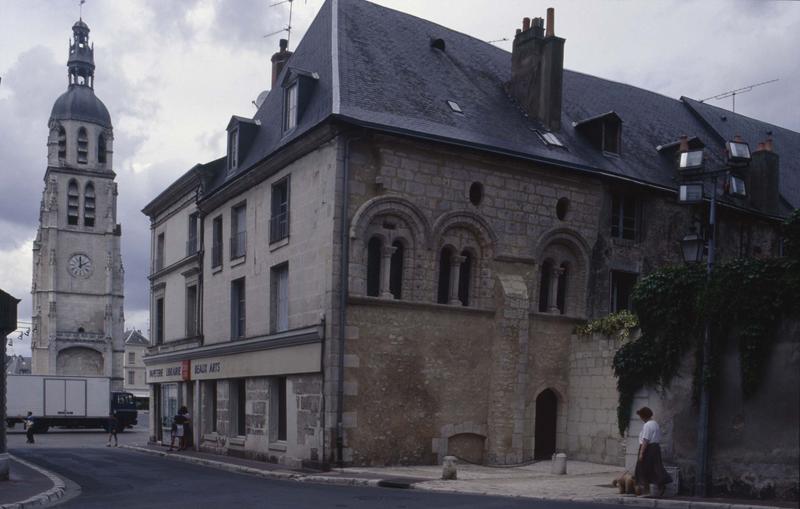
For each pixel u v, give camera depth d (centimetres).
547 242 2122
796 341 1163
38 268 8200
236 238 2455
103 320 8225
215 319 2558
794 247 1191
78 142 8406
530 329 2062
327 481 1600
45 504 1247
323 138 1884
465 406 1955
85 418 4706
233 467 1984
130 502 1237
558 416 2095
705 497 1212
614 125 2386
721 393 1251
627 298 2292
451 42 2466
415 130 1919
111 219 8375
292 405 1966
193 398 2722
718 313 1246
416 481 1506
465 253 2036
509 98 2364
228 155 2575
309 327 1864
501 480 1538
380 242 1912
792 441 1156
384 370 1853
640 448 1245
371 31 2227
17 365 11731
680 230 2394
